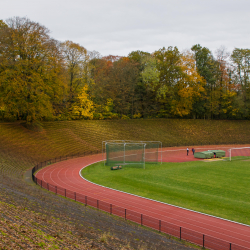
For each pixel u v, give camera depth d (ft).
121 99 243.40
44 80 170.50
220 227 61.77
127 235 53.52
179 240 53.62
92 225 57.62
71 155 166.50
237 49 270.87
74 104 225.35
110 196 87.51
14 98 156.25
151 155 175.83
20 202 63.36
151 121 251.39
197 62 274.98
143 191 92.99
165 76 253.24
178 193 89.35
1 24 170.09
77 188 97.25
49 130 188.24
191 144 223.51
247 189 92.73
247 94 263.90
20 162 129.49
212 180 105.91
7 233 41.65
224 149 204.74
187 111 257.75
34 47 164.04
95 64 259.19
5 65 152.66
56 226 52.31
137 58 278.46
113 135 214.69
